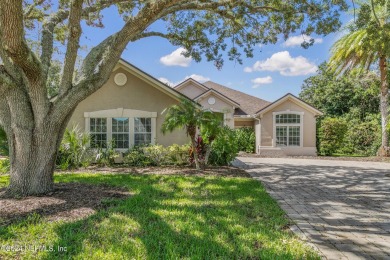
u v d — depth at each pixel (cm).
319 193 761
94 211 520
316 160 1681
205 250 375
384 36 834
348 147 2192
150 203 590
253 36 1188
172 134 1393
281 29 1084
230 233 436
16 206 530
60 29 1132
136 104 1383
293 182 927
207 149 1212
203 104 2175
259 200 648
